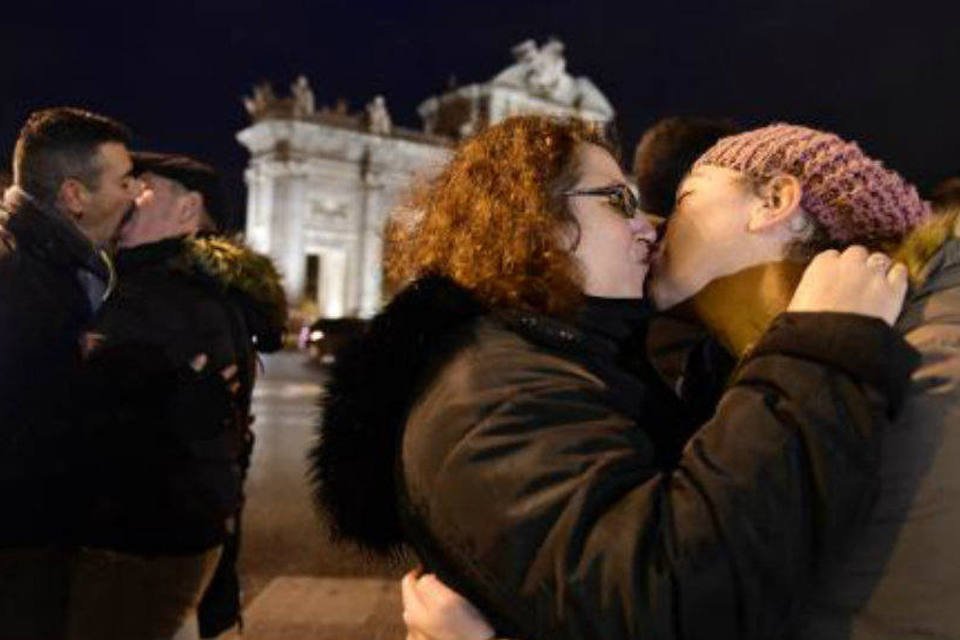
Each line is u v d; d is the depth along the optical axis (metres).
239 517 3.90
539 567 1.36
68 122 3.33
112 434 3.03
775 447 1.32
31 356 2.95
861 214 1.70
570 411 1.45
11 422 2.92
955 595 1.30
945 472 1.33
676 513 1.32
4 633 2.94
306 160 55.78
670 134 3.32
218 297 3.54
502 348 1.53
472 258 1.65
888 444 1.39
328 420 1.70
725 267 1.78
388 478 1.64
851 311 1.41
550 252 1.63
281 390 24.28
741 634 1.31
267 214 55.69
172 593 3.21
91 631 3.09
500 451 1.41
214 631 3.90
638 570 1.30
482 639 1.48
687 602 1.29
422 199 1.86
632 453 1.43
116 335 3.04
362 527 1.67
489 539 1.39
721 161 1.85
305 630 5.69
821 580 1.41
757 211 1.75
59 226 3.07
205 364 3.26
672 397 1.85
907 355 1.39
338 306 58.00
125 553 3.09
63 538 3.01
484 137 1.80
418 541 1.57
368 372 1.66
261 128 55.81
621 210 1.74
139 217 3.58
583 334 1.62
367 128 57.03
